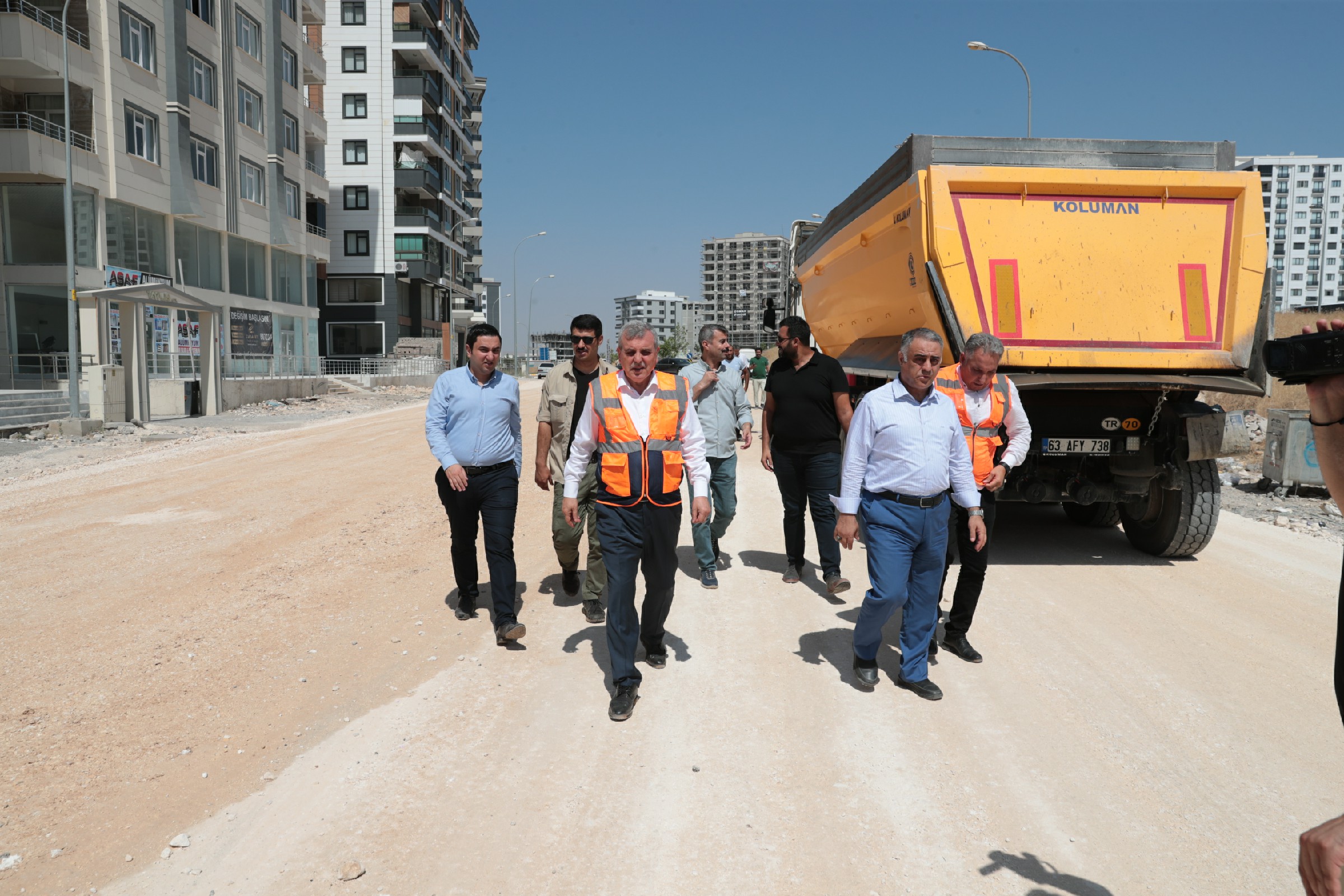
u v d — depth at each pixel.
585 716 4.30
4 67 22.52
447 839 3.20
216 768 3.75
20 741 4.00
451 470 5.19
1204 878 2.97
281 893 2.89
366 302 53.41
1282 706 4.39
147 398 18.89
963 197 6.71
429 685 4.67
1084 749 3.94
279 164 35.28
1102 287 6.72
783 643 5.38
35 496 10.45
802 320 6.40
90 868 3.03
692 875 2.99
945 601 6.28
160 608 6.01
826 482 6.35
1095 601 6.24
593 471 5.78
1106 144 6.88
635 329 4.37
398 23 54.88
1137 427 7.05
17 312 24.00
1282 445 10.60
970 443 5.04
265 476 11.98
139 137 26.58
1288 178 159.75
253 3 33.56
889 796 3.53
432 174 55.72
